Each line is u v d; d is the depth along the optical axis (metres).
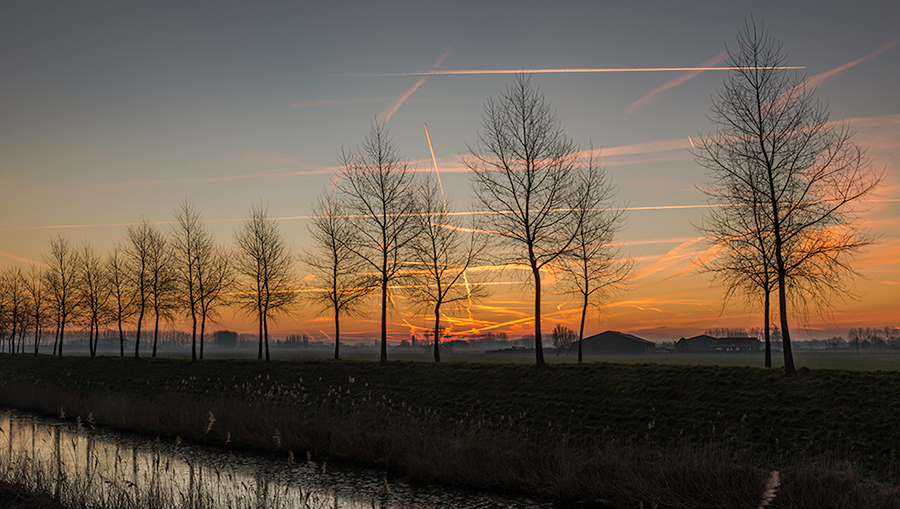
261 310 43.72
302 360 38.47
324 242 40.50
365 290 36.62
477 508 15.36
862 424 18.03
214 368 39.66
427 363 33.31
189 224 47.81
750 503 13.59
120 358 48.84
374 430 22.16
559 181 29.75
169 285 47.78
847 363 66.38
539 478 16.75
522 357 108.75
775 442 18.17
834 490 13.43
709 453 16.67
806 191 23.70
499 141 30.45
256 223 45.50
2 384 36.66
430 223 39.28
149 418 25.44
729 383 22.50
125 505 11.77
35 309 62.78
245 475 17.88
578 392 24.59
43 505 11.89
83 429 25.72
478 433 21.67
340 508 14.98
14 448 18.61
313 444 21.22
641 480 15.32
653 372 25.02
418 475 17.89
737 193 24.91
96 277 54.50
